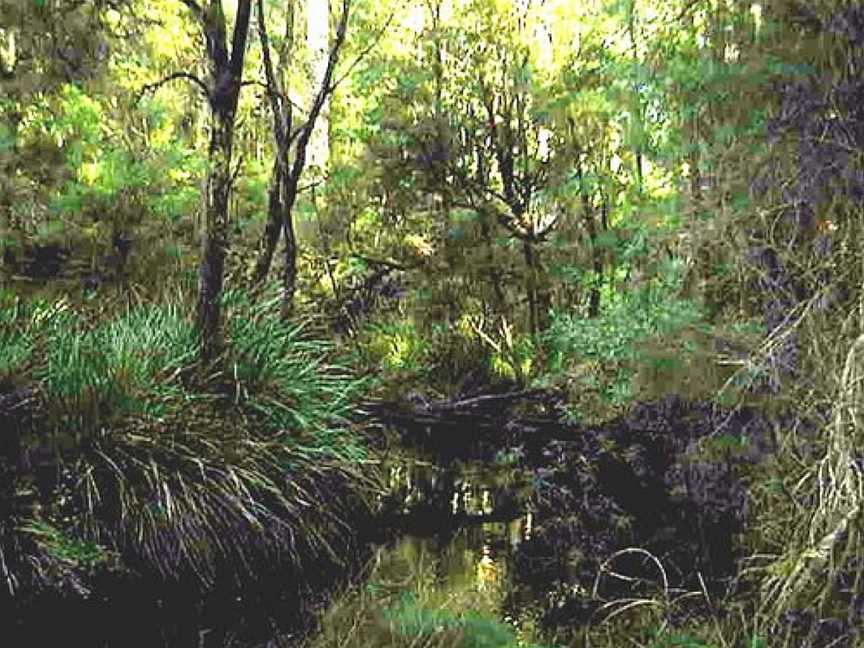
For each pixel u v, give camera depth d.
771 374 3.70
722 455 4.29
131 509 3.73
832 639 3.11
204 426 4.16
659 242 5.05
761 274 3.99
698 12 5.11
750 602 3.90
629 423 5.00
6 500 3.58
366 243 8.07
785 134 4.20
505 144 7.80
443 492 6.28
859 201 3.86
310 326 6.62
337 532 4.50
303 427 4.46
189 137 6.87
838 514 2.91
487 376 7.64
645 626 4.23
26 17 5.73
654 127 5.09
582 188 6.96
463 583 4.84
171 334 4.50
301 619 4.09
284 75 6.91
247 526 3.95
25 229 5.72
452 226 7.78
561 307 7.59
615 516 4.86
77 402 3.90
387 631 4.17
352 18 6.98
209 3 4.75
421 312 7.88
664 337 4.52
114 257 5.81
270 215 5.88
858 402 2.91
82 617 3.48
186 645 3.71
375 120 7.61
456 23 7.61
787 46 4.30
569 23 7.32
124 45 6.59
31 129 5.85
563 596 4.70
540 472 5.48
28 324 4.36
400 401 6.72
